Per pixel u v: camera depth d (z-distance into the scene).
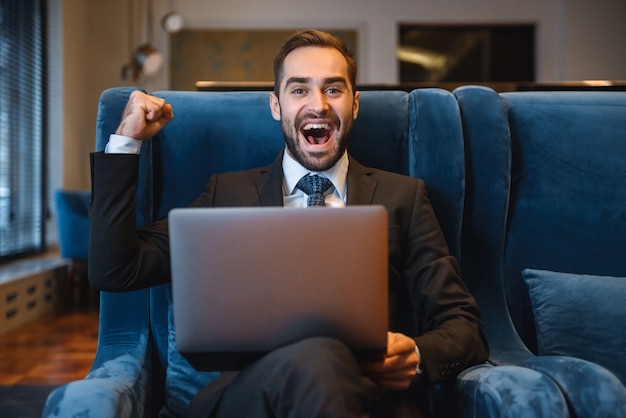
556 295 1.37
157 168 1.49
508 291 1.48
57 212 4.41
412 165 1.50
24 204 4.57
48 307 4.21
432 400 1.28
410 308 1.43
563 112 1.54
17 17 4.38
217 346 0.94
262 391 0.90
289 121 1.38
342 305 0.93
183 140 1.50
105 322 1.42
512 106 1.55
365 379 1.03
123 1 5.76
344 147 1.39
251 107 1.54
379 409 1.11
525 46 6.03
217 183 1.42
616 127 1.53
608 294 1.33
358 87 2.32
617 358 1.26
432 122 1.48
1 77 4.18
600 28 5.86
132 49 5.78
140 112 1.27
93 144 5.72
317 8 5.89
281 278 0.92
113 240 1.21
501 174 1.48
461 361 1.15
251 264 0.92
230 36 5.98
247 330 0.93
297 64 1.37
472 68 6.03
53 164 4.95
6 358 3.04
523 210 1.51
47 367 2.87
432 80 6.04
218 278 0.92
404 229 1.35
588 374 1.03
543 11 5.89
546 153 1.52
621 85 2.21
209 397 1.09
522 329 1.47
